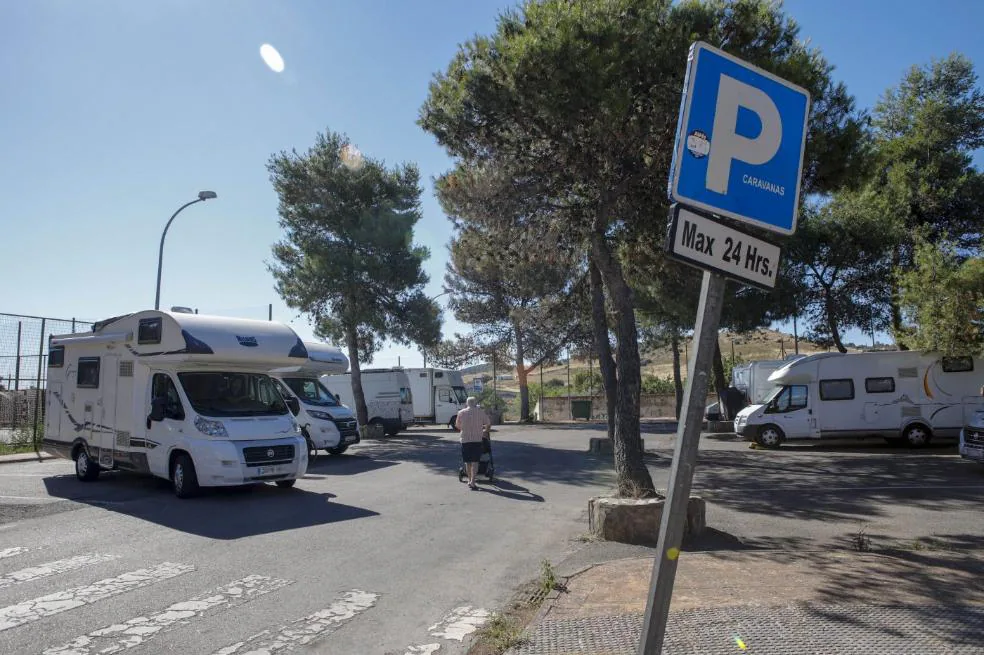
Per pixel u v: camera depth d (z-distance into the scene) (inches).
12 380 756.6
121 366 493.4
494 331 1589.6
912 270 786.2
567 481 549.6
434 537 339.3
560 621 206.7
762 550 305.1
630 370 371.9
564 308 780.0
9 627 209.2
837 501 451.2
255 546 315.3
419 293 1142.3
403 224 1088.2
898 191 906.7
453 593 248.5
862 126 458.3
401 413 1136.8
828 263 900.0
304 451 470.9
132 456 474.9
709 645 178.7
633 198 470.6
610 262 406.3
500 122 447.5
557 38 395.2
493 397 1742.1
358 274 1071.0
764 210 115.4
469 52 448.5
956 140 944.9
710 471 617.9
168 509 405.4
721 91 112.4
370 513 400.5
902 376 813.9
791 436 835.4
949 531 352.2
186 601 235.6
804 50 434.9
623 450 361.4
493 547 319.9
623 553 297.7
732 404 1127.0
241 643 198.4
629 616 206.7
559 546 323.0
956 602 209.9
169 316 456.4
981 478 541.6
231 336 464.8
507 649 187.3
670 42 406.0
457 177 505.0
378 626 213.9
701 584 236.7
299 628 211.3
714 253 108.0
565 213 486.0
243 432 443.5
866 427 816.3
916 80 967.0
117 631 206.4
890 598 214.8
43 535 335.0
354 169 1080.2
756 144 115.2
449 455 757.3
